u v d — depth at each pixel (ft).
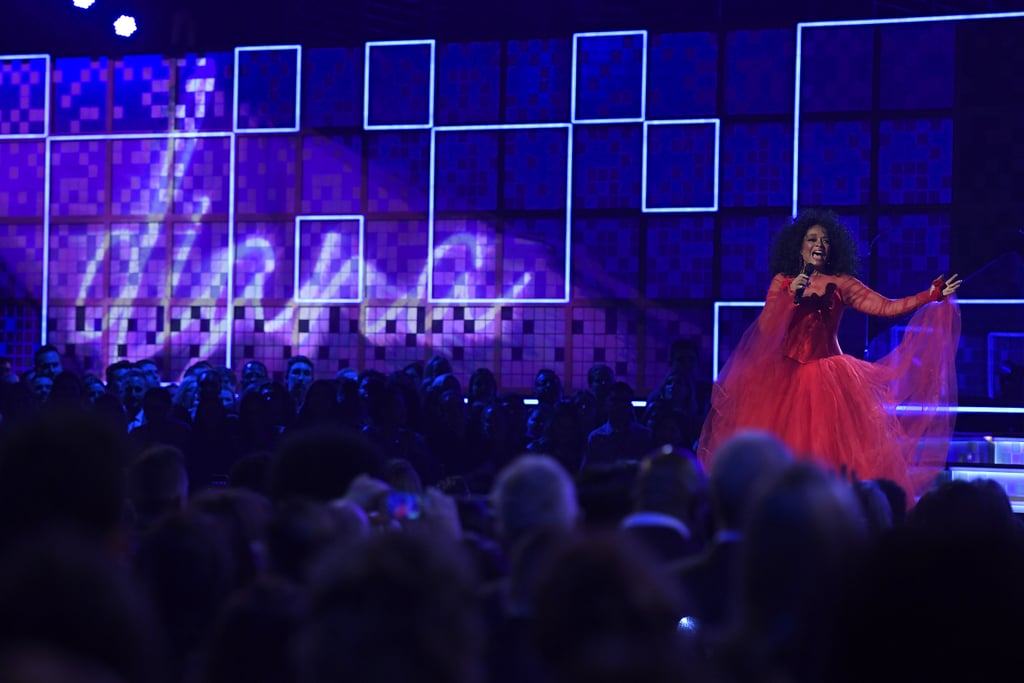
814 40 78.38
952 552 11.77
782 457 21.67
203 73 85.92
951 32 76.48
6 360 76.64
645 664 10.59
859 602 11.94
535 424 66.39
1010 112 75.82
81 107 86.94
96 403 61.87
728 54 79.56
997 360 74.90
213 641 16.70
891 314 52.03
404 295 84.07
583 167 81.71
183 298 86.48
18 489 16.83
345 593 11.46
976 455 64.13
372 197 84.38
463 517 29.17
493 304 82.89
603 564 11.51
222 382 73.51
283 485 25.72
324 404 59.62
